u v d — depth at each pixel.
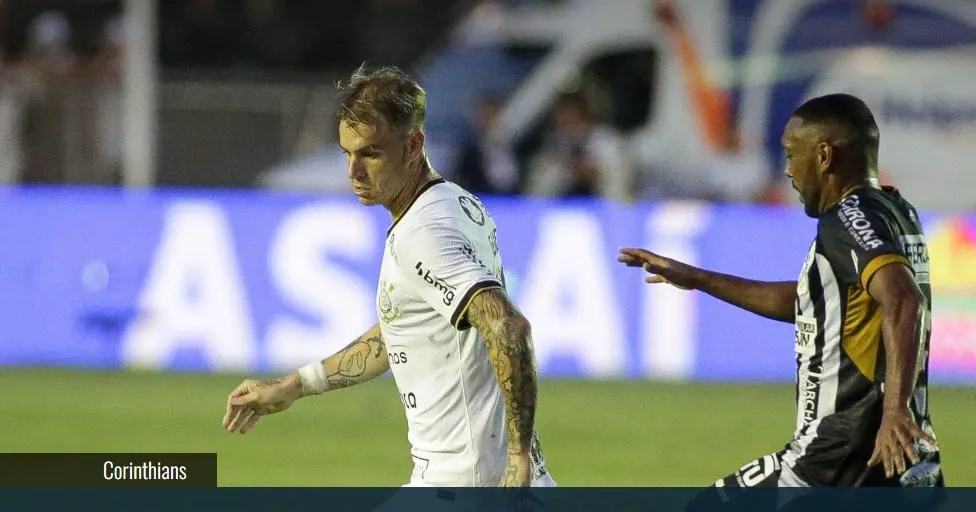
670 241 56.12
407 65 81.69
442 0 82.38
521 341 15.02
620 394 51.09
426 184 16.31
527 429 14.99
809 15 74.75
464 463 16.14
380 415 45.50
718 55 74.19
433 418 16.23
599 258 55.78
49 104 65.31
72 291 55.41
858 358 16.44
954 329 56.44
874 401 16.39
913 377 15.23
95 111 65.38
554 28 74.75
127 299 55.25
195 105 66.62
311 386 18.55
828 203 17.23
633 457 38.19
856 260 15.91
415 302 16.06
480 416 16.14
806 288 16.88
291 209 55.50
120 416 43.75
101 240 55.44
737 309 56.06
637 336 55.69
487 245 16.22
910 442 14.98
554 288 55.59
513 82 74.00
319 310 55.09
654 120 73.75
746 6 74.62
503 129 73.00
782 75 74.00
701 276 19.09
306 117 67.25
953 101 74.06
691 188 72.50
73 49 74.25
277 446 38.91
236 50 81.12
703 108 73.62
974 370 56.44
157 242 55.47
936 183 73.62
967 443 41.78
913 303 15.41
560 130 72.38
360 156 16.08
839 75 74.25
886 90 74.19
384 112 15.95
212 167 66.75
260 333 55.12
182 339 55.31
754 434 42.91
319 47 81.44
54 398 47.31
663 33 74.25
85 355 55.31
